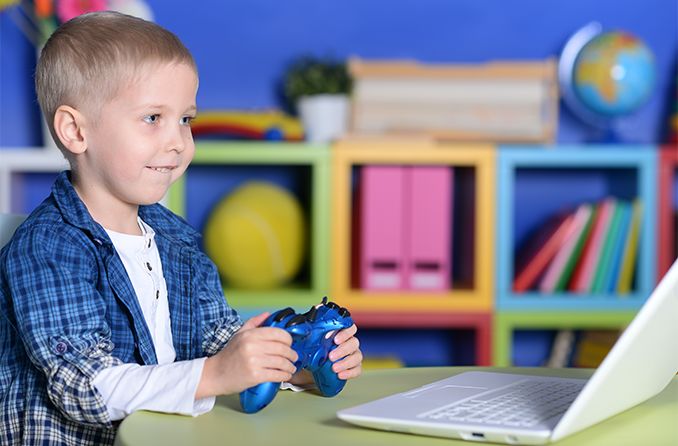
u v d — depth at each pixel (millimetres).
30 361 1118
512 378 1078
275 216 2572
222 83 2850
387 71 2629
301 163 2615
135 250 1241
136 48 1139
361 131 2631
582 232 2646
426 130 2643
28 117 2783
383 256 2598
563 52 2898
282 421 923
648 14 2908
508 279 2574
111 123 1142
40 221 1122
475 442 836
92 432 1093
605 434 879
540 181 2953
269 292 2543
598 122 2896
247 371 935
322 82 2654
